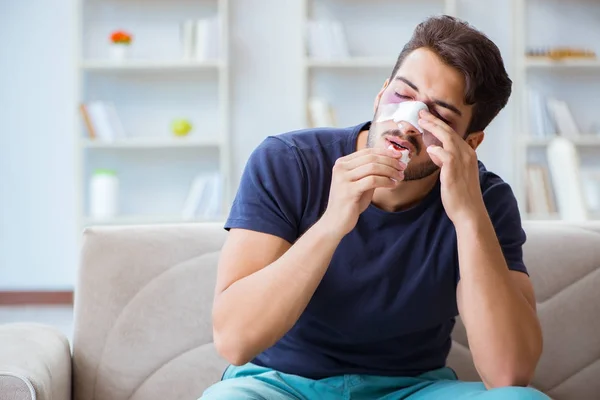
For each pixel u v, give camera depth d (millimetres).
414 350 1829
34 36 6203
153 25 6090
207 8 6117
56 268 6246
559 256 2084
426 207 1781
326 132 1854
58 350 1889
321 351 1781
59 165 6230
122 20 6082
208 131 6133
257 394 1599
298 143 1809
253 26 6121
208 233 2070
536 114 5906
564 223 2145
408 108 1661
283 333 1625
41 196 6230
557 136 5895
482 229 1698
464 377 2035
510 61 6137
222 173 5875
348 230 1616
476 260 1685
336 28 5910
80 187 5844
